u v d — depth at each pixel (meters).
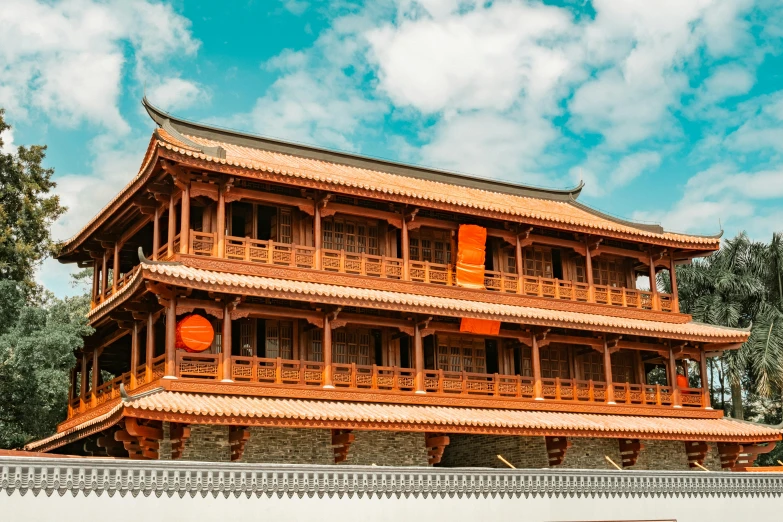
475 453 49.34
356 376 42.19
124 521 27.97
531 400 46.50
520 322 45.56
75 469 27.44
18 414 43.66
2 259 46.44
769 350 67.56
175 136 43.84
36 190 48.66
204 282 37.78
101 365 52.44
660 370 75.69
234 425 38.25
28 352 40.19
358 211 45.22
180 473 29.19
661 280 73.75
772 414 73.94
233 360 39.38
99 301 49.06
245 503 30.17
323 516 31.55
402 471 33.59
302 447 40.22
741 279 71.00
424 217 47.41
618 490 38.94
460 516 34.66
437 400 43.81
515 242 49.72
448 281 47.19
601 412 48.56
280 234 44.19
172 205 42.00
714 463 51.91
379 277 44.66
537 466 46.28
